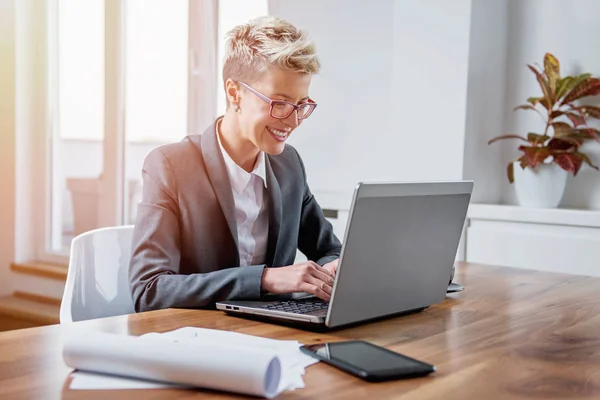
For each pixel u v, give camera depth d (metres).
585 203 2.78
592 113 2.65
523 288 1.66
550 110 2.69
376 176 3.11
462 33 2.74
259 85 1.44
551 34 2.87
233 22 3.26
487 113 2.88
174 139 3.44
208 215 1.52
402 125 2.94
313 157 3.33
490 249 2.69
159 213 1.47
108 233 1.65
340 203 3.13
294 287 1.28
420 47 2.86
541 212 2.56
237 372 0.82
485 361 1.02
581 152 2.77
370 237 1.16
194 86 3.31
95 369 0.90
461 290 1.60
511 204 2.99
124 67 3.64
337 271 1.13
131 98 3.62
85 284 1.58
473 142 2.81
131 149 3.65
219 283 1.31
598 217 2.43
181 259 1.52
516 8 2.96
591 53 2.76
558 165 2.62
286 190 1.70
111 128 3.68
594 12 2.75
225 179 1.55
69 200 3.92
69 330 1.13
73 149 3.89
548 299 1.53
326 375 0.92
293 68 1.42
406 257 1.26
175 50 3.40
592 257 2.46
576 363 1.03
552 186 2.63
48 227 4.01
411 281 1.30
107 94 3.68
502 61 2.95
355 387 0.88
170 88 3.43
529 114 2.93
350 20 3.16
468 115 2.76
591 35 2.76
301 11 3.30
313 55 1.44
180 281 1.35
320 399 0.83
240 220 1.61
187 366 0.85
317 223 1.84
